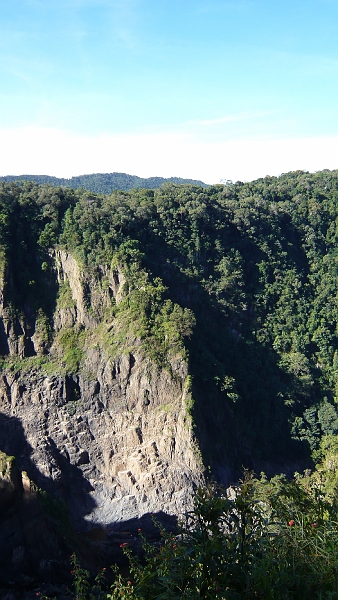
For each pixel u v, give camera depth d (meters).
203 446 82.19
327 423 95.00
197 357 89.75
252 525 15.68
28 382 92.00
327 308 109.50
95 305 95.75
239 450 89.81
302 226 119.88
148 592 15.36
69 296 97.69
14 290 96.31
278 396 96.69
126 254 96.00
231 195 124.12
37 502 62.06
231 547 14.80
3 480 60.03
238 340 101.25
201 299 99.50
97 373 90.56
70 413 89.44
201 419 84.38
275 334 105.56
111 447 86.62
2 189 102.25
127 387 87.94
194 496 16.52
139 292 92.44
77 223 100.12
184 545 16.28
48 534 60.59
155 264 99.25
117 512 80.19
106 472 85.75
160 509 78.88
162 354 86.88
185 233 104.75
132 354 87.69
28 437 88.00
